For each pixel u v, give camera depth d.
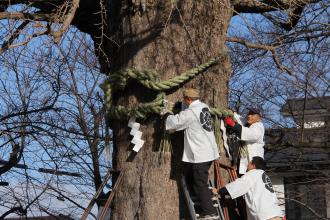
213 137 8.86
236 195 9.16
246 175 9.37
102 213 8.92
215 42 9.59
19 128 15.26
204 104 8.94
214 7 9.62
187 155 8.74
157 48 9.40
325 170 17.61
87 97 17.45
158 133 9.12
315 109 17.16
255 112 9.89
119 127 9.38
